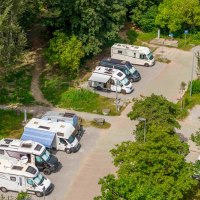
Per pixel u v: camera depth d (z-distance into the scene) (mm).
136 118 61062
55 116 68562
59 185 60000
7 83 81562
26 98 78000
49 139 64188
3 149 61312
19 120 72375
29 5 81688
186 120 74312
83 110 75562
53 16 85625
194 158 65625
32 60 89000
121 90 80375
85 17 83875
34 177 57406
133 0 101750
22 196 55688
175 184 50156
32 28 98375
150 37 101375
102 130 71062
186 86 83875
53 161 61812
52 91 80250
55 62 86812
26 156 61188
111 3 88750
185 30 99188
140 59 90062
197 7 98188
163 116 59812
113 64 84500
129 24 105750
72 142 65562
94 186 60062
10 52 71688
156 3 103125
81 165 63719
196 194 57844
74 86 82188
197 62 87188
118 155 53562
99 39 87500
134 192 45375
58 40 82875
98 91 81062
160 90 82438
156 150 50719
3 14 67188
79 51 82812
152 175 50312
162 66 90688
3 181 58031
